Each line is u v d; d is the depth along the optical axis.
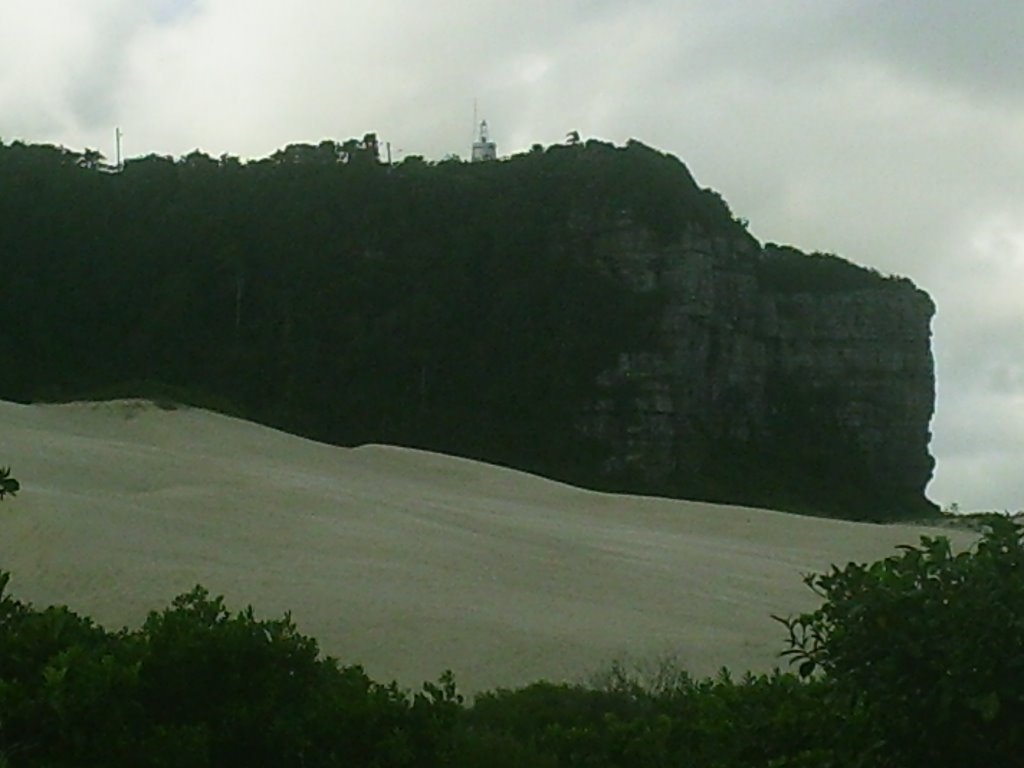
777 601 44.69
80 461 56.16
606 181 117.81
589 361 110.88
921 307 124.25
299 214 119.06
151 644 12.84
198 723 12.64
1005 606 10.34
